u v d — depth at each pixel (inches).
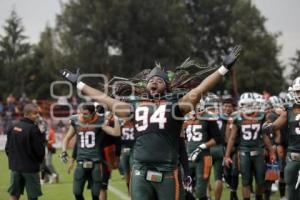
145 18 6092.5
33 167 1232.2
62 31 6289.4
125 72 6127.0
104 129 1250.6
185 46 6392.7
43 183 2015.3
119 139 1296.8
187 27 6673.2
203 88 789.9
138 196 823.7
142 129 826.2
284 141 1480.1
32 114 1242.6
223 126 1526.8
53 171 2038.6
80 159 1259.8
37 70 7086.6
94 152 1253.7
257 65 6141.7
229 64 770.8
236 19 6727.4
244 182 1380.4
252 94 1390.3
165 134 818.8
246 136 1368.1
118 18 6053.2
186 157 865.5
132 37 6146.7
